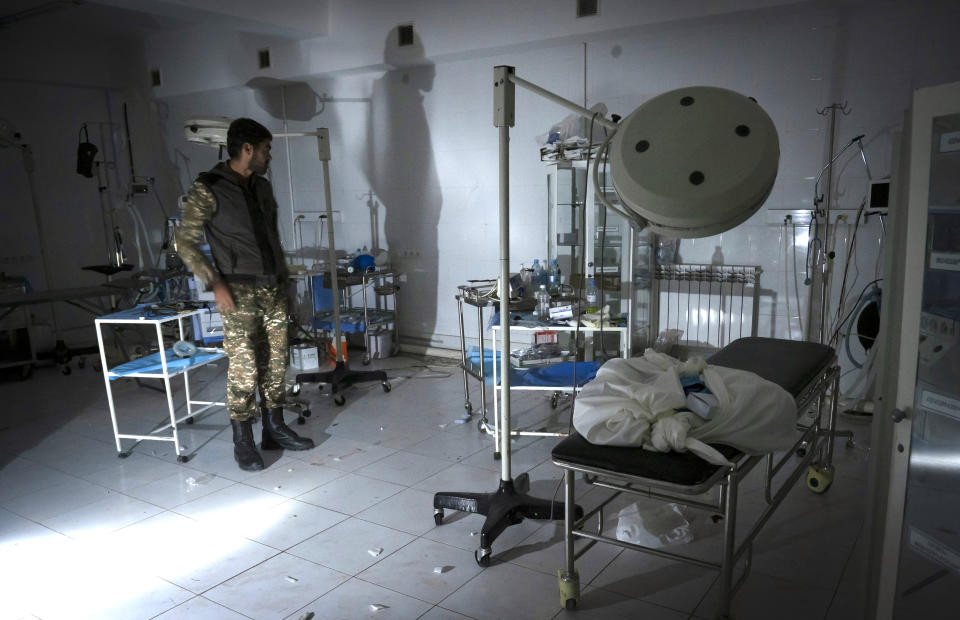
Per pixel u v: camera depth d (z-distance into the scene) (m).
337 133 6.43
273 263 3.67
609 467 1.99
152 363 3.87
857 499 3.09
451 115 5.72
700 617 2.26
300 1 5.63
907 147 1.80
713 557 2.62
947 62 3.85
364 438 4.05
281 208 6.98
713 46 4.52
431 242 6.08
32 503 3.30
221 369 5.83
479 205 5.73
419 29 5.43
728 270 4.65
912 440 1.83
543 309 3.92
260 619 2.32
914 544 1.89
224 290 3.39
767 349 2.92
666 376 2.17
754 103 1.77
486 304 3.88
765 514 2.35
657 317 5.00
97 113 7.34
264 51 6.34
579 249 4.78
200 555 2.77
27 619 2.36
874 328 4.02
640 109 1.84
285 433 3.89
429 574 2.57
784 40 4.29
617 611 2.30
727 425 2.00
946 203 1.71
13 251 6.72
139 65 7.37
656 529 2.74
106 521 3.09
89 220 7.32
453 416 4.41
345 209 6.55
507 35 5.03
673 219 1.72
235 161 3.49
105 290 5.64
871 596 2.00
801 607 2.30
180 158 7.59
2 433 4.37
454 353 6.07
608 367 2.39
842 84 4.16
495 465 3.59
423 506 3.15
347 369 4.96
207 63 6.77
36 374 5.88
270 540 2.87
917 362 1.79
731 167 1.67
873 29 4.03
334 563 2.67
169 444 4.07
